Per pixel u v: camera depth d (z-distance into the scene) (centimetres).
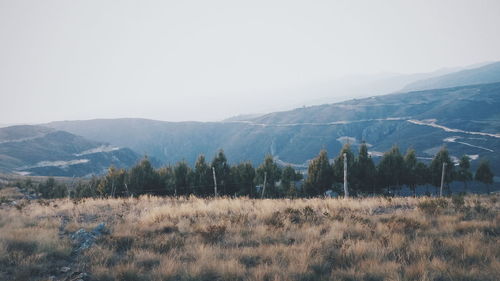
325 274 582
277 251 702
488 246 670
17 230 875
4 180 7869
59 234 909
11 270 620
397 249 699
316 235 816
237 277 570
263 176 4544
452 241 720
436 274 557
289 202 1497
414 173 4672
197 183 4378
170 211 1154
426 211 1092
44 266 655
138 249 748
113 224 1018
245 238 827
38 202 1719
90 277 596
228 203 1355
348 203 1370
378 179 4553
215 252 706
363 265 605
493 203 1338
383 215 1056
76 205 1455
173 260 658
